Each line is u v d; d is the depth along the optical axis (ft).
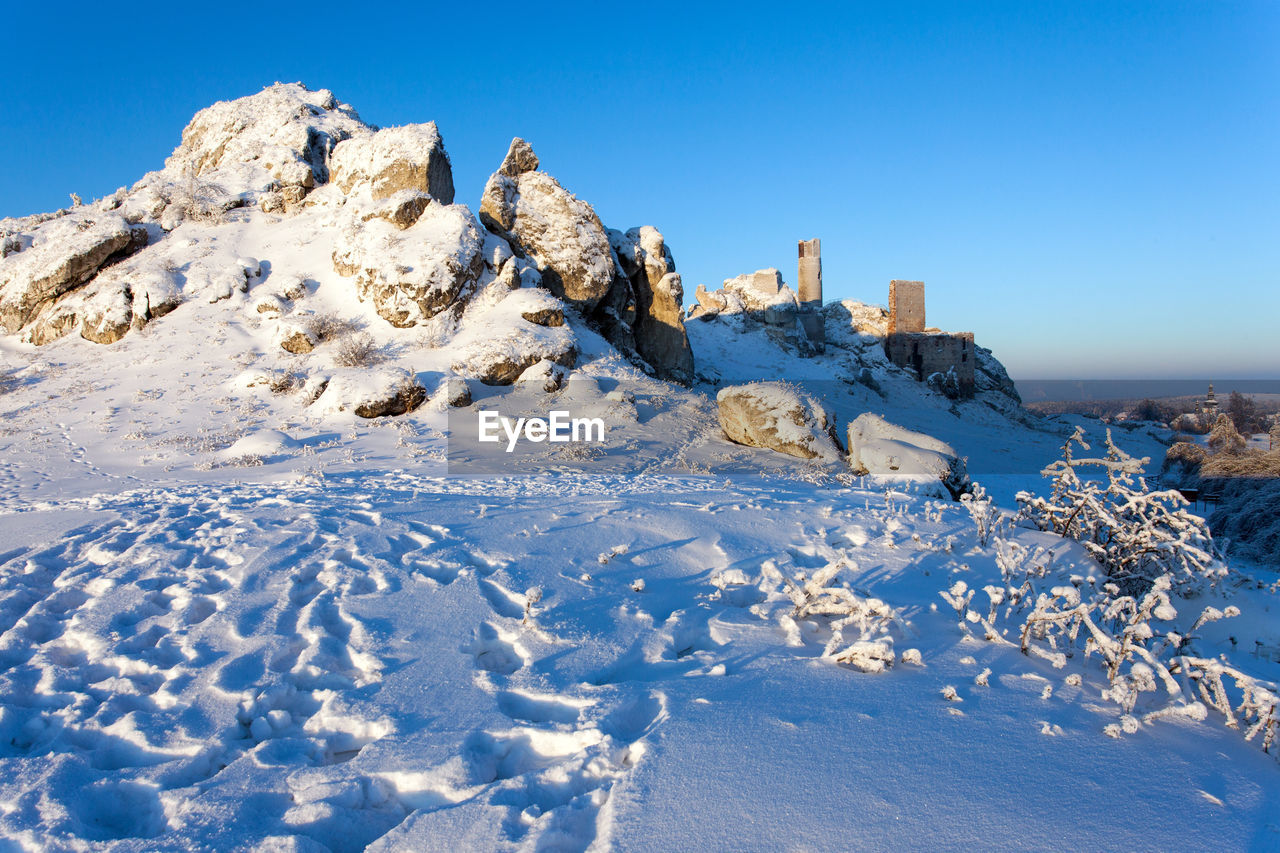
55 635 16.48
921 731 11.23
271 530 23.22
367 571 19.58
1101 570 21.57
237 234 107.55
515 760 11.12
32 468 52.11
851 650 13.75
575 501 30.91
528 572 19.47
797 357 211.00
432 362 79.82
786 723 11.43
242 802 10.09
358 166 109.40
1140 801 9.47
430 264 86.99
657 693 12.73
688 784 9.80
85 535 23.30
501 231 107.55
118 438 61.36
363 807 10.21
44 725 12.73
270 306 89.76
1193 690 13.71
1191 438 224.53
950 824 8.95
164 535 22.63
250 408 69.31
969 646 15.07
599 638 15.37
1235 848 8.50
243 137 129.29
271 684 13.67
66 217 118.42
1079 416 251.19
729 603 18.72
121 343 87.15
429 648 14.93
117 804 10.57
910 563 21.74
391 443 59.77
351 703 12.66
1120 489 22.86
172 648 15.48
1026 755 10.58
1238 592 20.98
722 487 40.45
